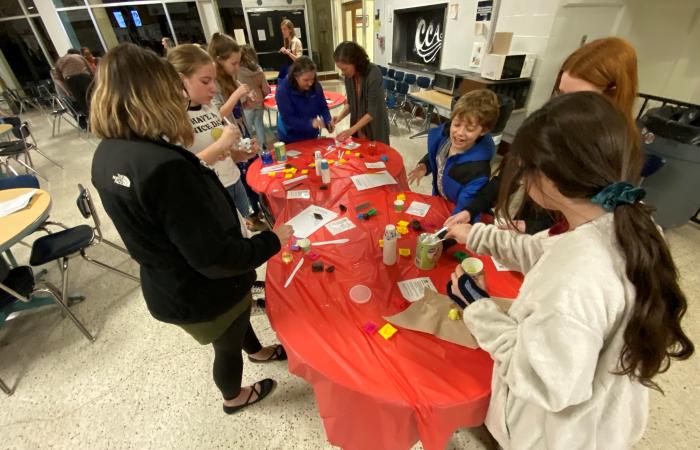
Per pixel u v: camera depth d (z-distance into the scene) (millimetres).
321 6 8477
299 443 1379
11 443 1431
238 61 2566
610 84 1251
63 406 1558
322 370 870
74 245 1962
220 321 1060
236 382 1344
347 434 988
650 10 3576
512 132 3977
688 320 1833
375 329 975
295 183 1985
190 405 1534
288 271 1228
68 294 2203
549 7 3266
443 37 4785
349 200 1744
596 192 544
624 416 675
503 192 661
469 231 1084
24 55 7086
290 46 5430
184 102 848
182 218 758
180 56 1474
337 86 8305
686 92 4578
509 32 3471
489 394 806
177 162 749
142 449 1386
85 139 5320
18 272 1730
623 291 525
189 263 837
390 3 5879
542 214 1196
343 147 2508
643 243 492
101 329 1949
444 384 824
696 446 1321
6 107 6836
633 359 558
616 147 517
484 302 796
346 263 1258
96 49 7293
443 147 1768
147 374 1684
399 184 2107
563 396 537
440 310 1010
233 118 2619
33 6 6582
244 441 1393
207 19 7512
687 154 2184
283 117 2660
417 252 1205
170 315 980
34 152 4832
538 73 3578
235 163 2297
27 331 1957
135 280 2320
